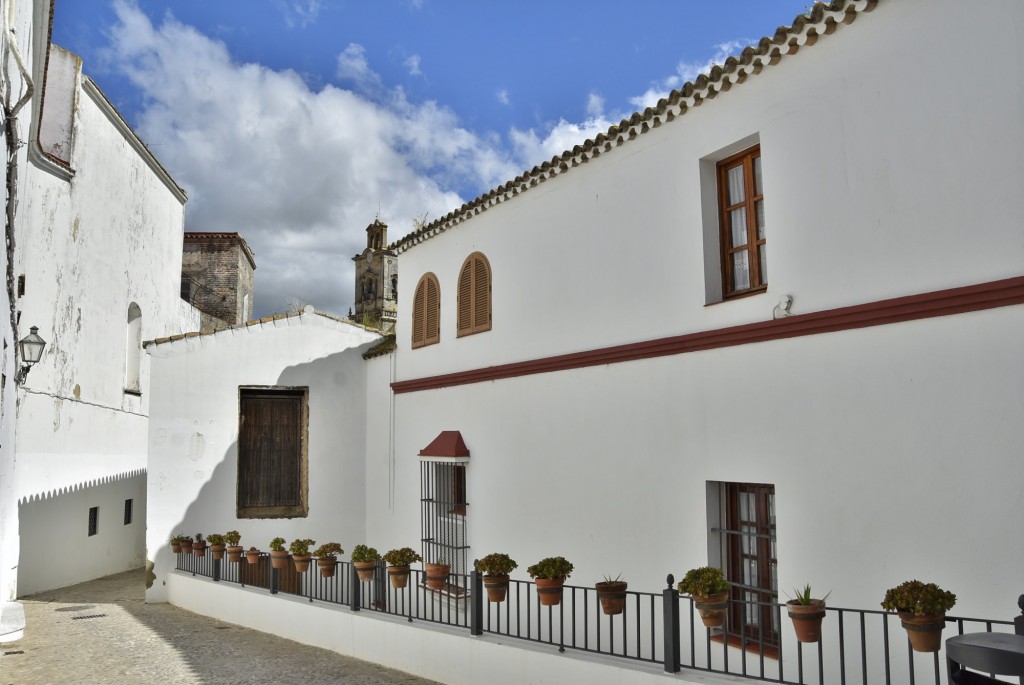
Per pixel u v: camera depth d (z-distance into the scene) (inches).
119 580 655.1
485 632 324.2
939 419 239.5
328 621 396.2
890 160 257.4
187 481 545.0
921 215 248.1
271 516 561.0
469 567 450.0
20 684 323.6
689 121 332.5
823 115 278.5
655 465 336.8
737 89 311.0
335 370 588.7
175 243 863.7
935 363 241.8
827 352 272.5
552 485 393.4
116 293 681.6
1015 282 221.9
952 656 155.7
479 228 470.3
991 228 231.1
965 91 239.1
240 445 565.9
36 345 446.9
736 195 323.9
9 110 332.8
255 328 570.6
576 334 386.6
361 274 1568.7
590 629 360.8
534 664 288.0
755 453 294.2
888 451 251.6
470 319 472.1
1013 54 228.8
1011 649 144.9
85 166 610.5
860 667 253.6
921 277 247.0
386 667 355.9
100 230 644.1
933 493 239.0
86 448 617.0
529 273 423.2
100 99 630.5
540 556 396.5
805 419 277.4
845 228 269.3
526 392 417.7
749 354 300.2
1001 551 222.5
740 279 319.0
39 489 535.8
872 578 252.4
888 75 259.3
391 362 561.9
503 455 430.9
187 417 549.0
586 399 377.1
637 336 351.3
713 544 310.8
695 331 322.7
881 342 256.5
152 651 387.5
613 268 367.9
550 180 411.5
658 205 345.7
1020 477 220.2
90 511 658.8
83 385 610.2
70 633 430.9
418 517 510.3
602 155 378.0
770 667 283.7
